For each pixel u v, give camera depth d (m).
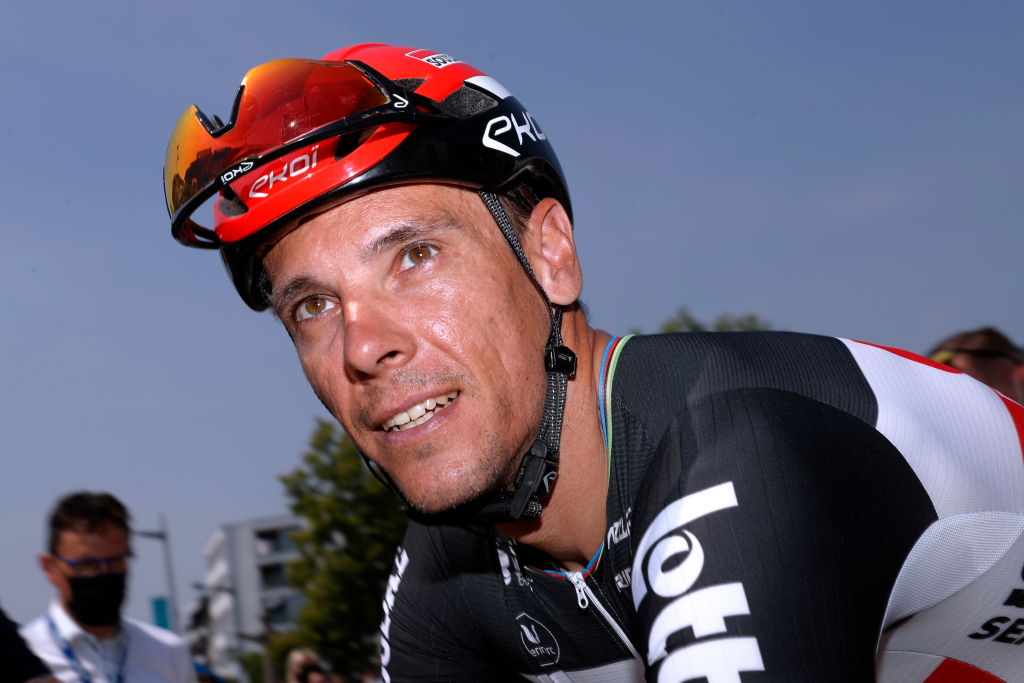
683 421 1.19
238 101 1.37
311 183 1.25
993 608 1.34
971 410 1.38
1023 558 1.33
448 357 1.25
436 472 1.25
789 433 1.10
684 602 1.01
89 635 3.00
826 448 1.12
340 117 1.29
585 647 1.51
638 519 1.15
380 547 17.55
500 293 1.29
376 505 17.81
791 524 1.01
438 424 1.25
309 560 17.72
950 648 1.39
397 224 1.25
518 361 1.30
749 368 1.28
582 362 1.41
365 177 1.25
